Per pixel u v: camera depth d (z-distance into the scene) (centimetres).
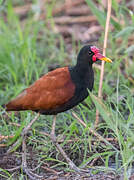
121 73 1496
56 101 1031
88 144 1112
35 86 1051
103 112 972
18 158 1080
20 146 1130
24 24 1873
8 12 1806
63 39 1834
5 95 1402
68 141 1116
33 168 1041
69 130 1206
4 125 1183
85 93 1053
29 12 1941
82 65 1032
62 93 1027
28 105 1054
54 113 1070
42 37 1748
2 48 1614
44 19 1939
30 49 1560
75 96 1038
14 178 1001
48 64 1631
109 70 1447
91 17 1959
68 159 1039
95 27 1877
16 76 1514
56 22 1961
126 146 973
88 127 1089
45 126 1213
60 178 991
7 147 1126
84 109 1298
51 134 1073
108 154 1046
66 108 1059
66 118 1259
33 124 1180
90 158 1009
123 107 1355
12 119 1185
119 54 1545
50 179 987
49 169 1027
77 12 2034
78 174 1004
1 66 1564
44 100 1034
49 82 1035
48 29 1845
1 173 1022
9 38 1644
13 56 1567
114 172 988
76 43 1791
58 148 1058
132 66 1488
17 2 2178
